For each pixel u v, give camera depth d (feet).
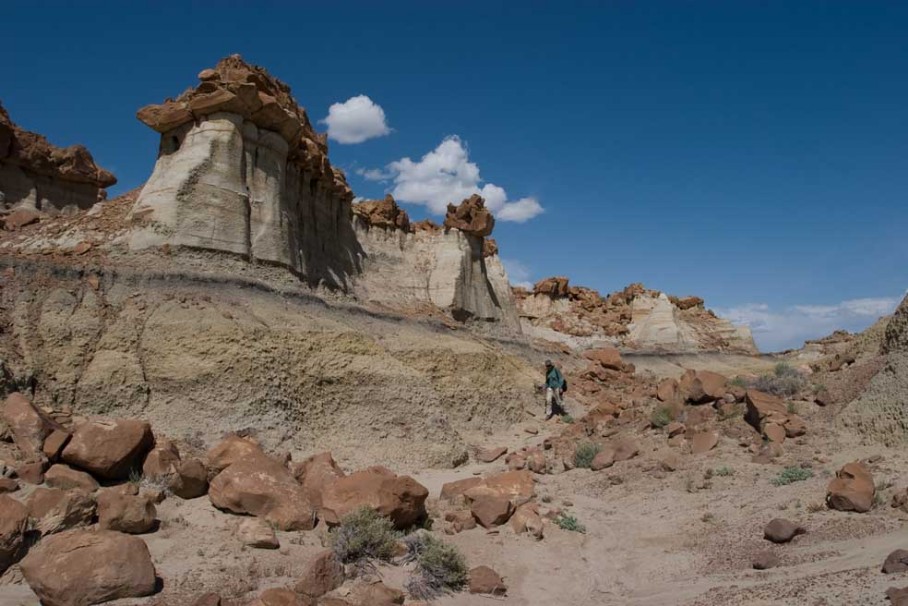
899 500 37.60
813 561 33.22
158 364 60.13
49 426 45.98
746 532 40.09
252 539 37.63
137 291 65.26
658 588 34.86
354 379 71.10
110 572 30.04
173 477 44.21
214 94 75.10
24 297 59.77
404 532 42.29
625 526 45.55
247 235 75.87
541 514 47.32
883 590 26.81
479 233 128.16
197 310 64.90
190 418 57.82
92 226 75.36
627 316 216.54
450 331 104.88
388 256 116.78
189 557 35.55
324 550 38.01
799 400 66.80
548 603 34.50
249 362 62.90
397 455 65.92
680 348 200.03
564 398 107.14
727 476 51.98
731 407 65.82
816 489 44.16
